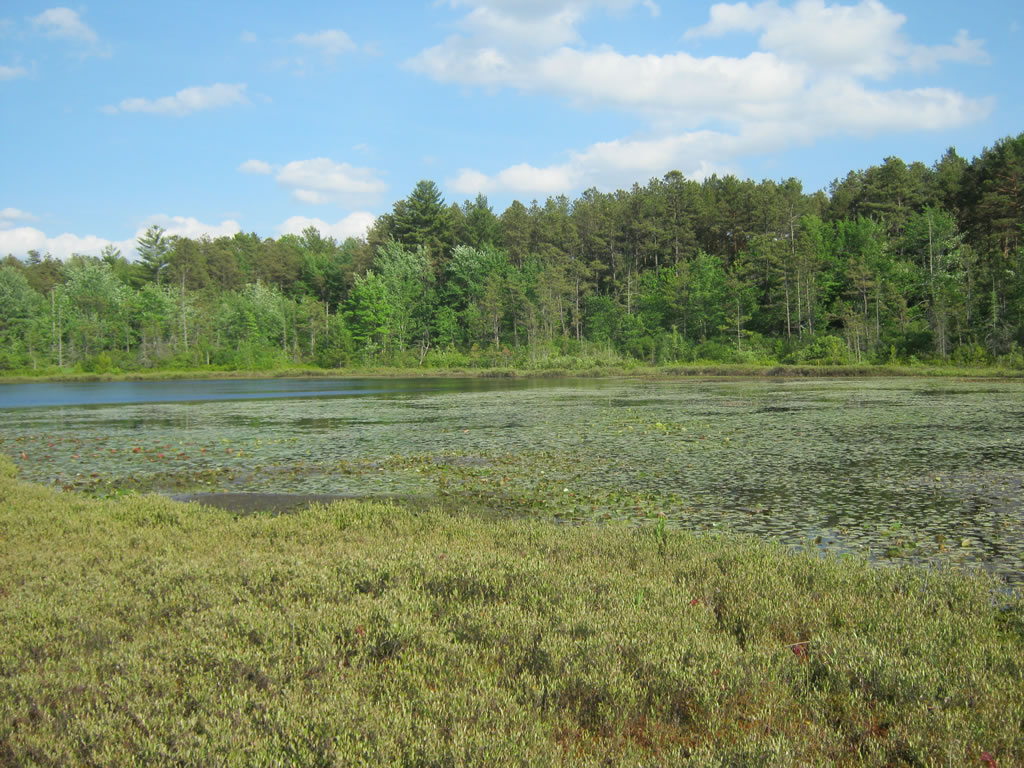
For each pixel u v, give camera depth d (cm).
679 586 657
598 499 1266
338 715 387
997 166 6906
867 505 1162
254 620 543
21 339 9294
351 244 15700
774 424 2338
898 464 1530
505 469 1600
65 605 617
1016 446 1739
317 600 602
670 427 2311
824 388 4247
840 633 530
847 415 2578
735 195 9569
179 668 472
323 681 443
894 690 433
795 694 443
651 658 459
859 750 377
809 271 7644
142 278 10825
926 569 800
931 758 354
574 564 737
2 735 381
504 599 614
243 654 478
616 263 10156
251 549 849
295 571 694
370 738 373
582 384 5462
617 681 437
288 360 9581
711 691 423
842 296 7994
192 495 1380
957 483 1320
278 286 11962
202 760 352
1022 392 3559
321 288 11706
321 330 9856
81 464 1803
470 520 1026
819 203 10288
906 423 2275
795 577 702
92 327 9194
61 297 9619
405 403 3747
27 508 1123
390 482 1473
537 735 373
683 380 5803
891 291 7050
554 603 598
